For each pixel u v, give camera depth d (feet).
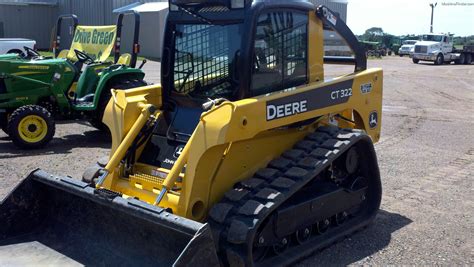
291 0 16.26
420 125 38.81
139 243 13.71
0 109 30.50
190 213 13.73
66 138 32.81
